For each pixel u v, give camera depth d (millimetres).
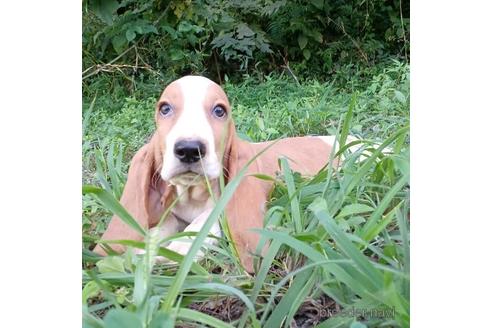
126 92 1625
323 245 418
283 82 1591
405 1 1845
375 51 1818
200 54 1762
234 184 399
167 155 559
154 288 412
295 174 638
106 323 303
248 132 979
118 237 571
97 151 817
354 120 1002
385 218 440
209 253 508
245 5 1875
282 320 390
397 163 488
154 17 1712
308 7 1898
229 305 439
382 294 354
